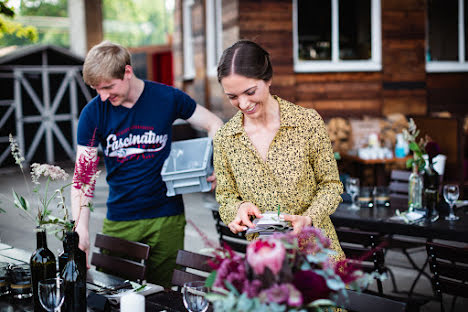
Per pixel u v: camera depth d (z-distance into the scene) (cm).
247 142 207
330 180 208
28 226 632
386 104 823
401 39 820
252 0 766
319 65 800
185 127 991
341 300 165
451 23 849
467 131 766
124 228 292
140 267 260
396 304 179
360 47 817
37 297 203
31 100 1334
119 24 2839
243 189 212
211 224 636
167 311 205
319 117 206
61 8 2836
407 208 382
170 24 2562
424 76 831
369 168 692
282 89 786
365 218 354
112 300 214
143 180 286
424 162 361
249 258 128
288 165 205
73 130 1392
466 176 679
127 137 281
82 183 209
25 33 658
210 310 196
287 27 780
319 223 198
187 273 242
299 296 123
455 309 375
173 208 294
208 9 907
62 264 199
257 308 123
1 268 227
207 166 292
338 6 804
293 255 131
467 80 858
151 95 282
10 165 1298
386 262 475
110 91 262
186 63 1040
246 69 183
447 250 254
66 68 1371
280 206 208
